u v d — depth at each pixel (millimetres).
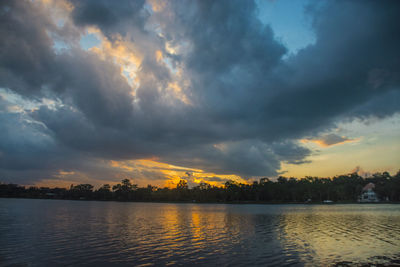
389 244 29000
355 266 20375
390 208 106375
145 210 101750
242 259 22406
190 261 21750
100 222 51969
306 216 68750
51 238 32312
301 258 22750
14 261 21609
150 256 23406
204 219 61406
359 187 197625
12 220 53656
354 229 41719
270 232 38719
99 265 20609
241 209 112750
